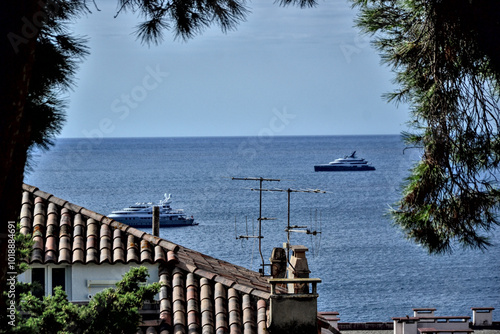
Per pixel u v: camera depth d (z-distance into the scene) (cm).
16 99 2505
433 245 4609
